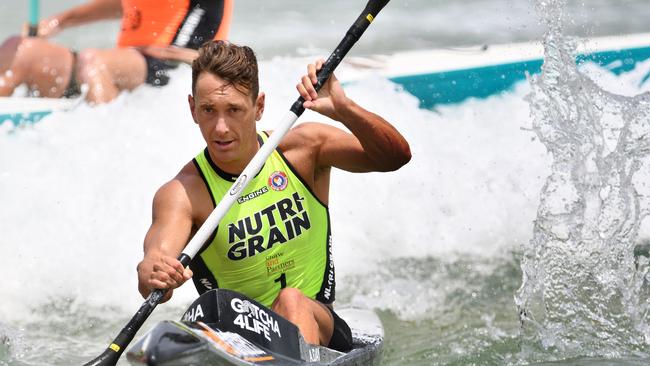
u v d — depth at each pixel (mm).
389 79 26516
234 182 12930
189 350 10719
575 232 18391
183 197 13016
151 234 12773
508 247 22469
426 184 24062
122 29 26984
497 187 24281
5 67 25875
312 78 13312
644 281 18781
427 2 40969
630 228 18156
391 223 23000
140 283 12453
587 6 37812
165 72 25984
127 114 24641
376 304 19328
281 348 12062
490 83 26750
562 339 16406
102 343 17516
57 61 25734
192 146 24109
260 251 13281
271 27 37594
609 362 15148
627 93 26516
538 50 28078
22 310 19078
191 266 13508
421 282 20500
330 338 13531
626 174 18516
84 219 21984
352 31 13633
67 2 39844
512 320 18016
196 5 26859
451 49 28719
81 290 20188
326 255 13984
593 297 17750
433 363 15898
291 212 13500
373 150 13305
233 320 11812
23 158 23203
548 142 19219
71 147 23547
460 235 22938
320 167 13945
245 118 12609
